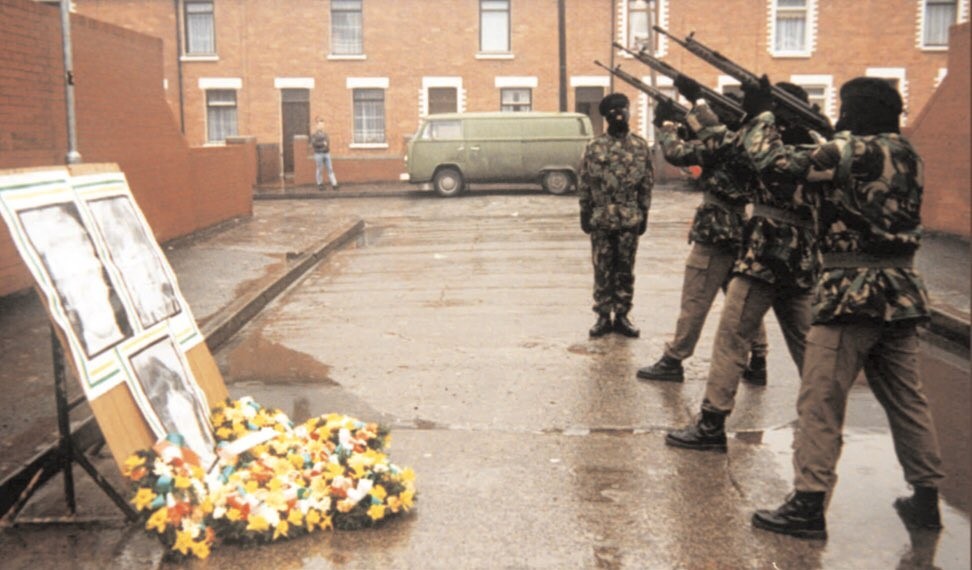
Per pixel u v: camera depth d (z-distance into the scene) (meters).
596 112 34.16
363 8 33.84
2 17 10.27
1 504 4.72
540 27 33.69
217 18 33.88
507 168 27.56
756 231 5.49
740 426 6.07
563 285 11.65
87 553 4.27
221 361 8.08
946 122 15.20
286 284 12.00
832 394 4.29
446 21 33.81
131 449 4.30
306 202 26.70
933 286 10.54
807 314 5.71
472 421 6.23
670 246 15.59
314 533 4.43
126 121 14.01
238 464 4.82
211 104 34.41
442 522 4.56
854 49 33.31
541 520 4.57
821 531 4.34
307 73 34.06
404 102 34.19
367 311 10.21
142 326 4.71
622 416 6.29
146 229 5.21
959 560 4.11
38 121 11.13
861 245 4.16
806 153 4.16
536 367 7.61
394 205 25.08
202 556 4.11
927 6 33.16
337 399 6.84
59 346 4.47
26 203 4.11
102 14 33.69
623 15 33.53
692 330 7.02
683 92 5.57
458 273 12.82
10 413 6.00
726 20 33.25
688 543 4.30
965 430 5.99
